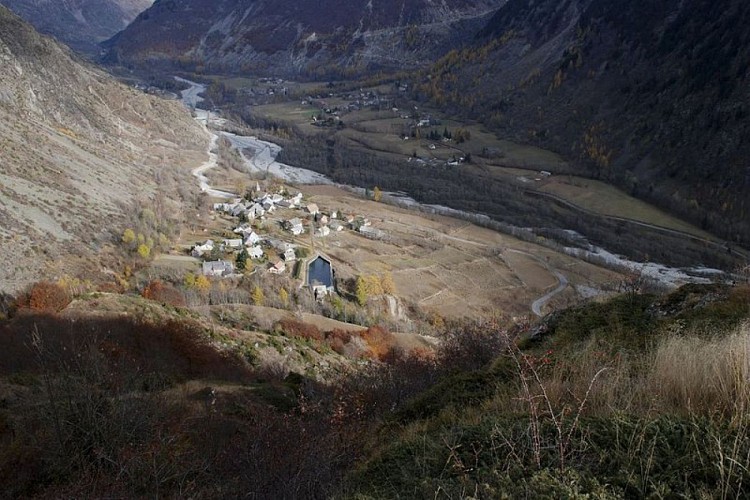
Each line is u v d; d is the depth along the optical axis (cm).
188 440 940
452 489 404
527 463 419
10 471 807
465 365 1161
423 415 779
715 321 809
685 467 371
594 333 923
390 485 477
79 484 762
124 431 893
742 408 405
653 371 583
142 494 745
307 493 609
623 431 427
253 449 744
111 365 1446
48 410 926
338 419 937
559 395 560
